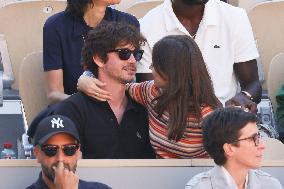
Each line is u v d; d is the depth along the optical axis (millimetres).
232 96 21641
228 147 15648
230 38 21641
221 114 15758
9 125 25719
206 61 21516
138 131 18516
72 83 21109
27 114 22141
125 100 18594
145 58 21531
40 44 26109
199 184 15883
